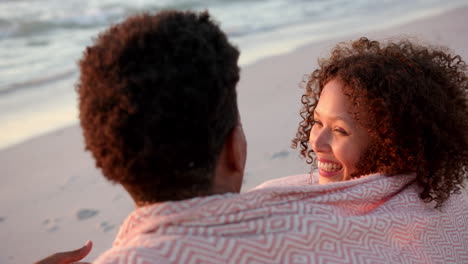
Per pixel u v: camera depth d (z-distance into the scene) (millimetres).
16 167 4801
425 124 1409
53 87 7711
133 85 902
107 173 987
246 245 990
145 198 1021
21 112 6512
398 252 1187
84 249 1398
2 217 3828
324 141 1550
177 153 934
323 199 1168
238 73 1015
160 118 900
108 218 3650
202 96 919
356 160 1501
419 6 12742
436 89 1441
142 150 915
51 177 4520
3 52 10602
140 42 927
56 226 3615
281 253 1015
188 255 955
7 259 3260
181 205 998
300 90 5906
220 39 991
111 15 15016
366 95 1433
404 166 1422
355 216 1161
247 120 4996
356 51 1694
